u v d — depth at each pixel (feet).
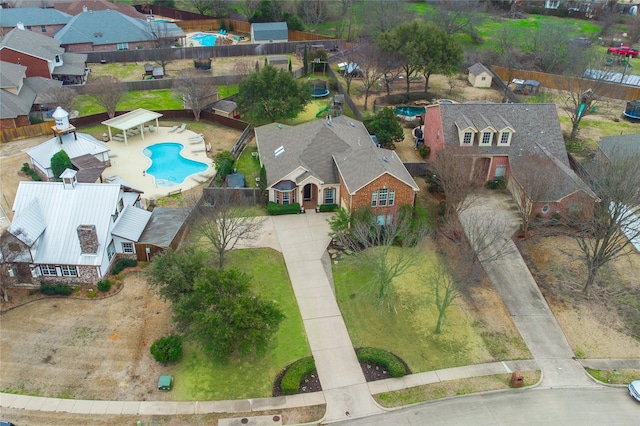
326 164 183.01
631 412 115.85
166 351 120.06
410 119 250.57
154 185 195.00
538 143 193.26
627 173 144.05
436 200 187.52
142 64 329.93
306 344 129.70
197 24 419.13
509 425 111.86
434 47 270.87
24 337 126.72
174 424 108.68
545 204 170.81
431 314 140.26
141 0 466.29
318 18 397.60
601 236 146.82
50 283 143.43
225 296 120.16
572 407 116.47
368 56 272.92
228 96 277.23
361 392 118.01
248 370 121.90
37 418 108.06
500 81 298.97
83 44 328.49
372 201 165.27
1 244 134.62
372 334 133.49
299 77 314.35
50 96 241.14
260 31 359.05
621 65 317.22
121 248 151.74
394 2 369.50
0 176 194.80
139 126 245.45
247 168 208.74
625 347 132.36
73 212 146.30
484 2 418.51
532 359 128.26
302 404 114.62
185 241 161.89
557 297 147.23
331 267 156.15
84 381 116.57
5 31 349.61
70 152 193.26
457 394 118.32
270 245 163.94
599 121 254.06
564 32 337.52
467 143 192.24
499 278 153.28
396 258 157.89
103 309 136.26
